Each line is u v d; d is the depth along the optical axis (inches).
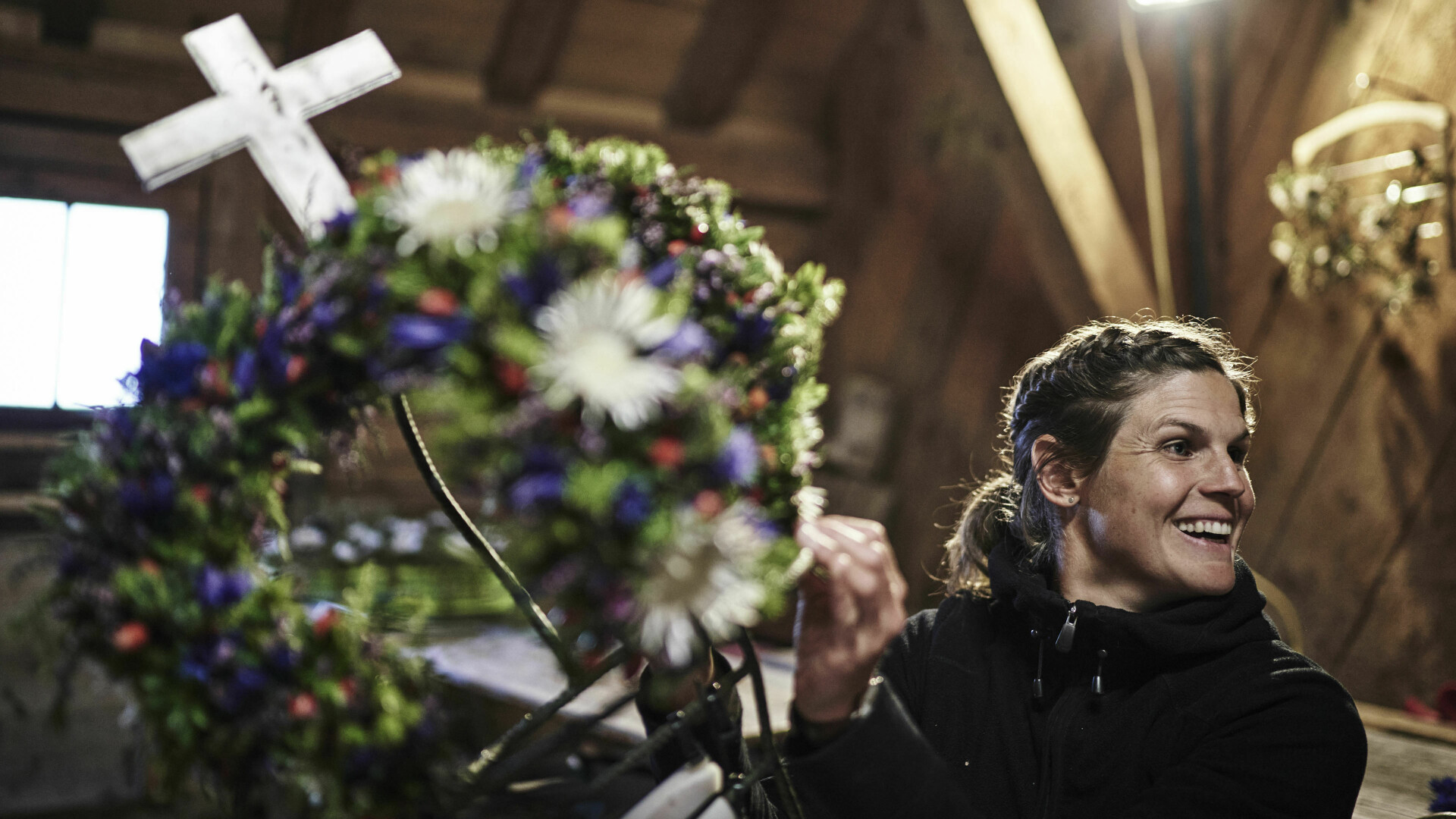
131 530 32.7
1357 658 126.3
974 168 184.1
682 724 37.0
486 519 29.1
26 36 164.2
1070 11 166.2
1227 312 144.4
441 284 28.6
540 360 26.4
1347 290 128.8
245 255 173.8
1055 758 52.7
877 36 202.8
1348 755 47.0
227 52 36.9
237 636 32.1
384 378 30.6
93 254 167.0
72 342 164.2
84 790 152.2
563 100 198.1
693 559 26.7
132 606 32.4
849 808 37.2
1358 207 125.4
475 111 191.8
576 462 26.8
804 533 35.2
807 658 37.5
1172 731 49.8
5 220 161.8
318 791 32.8
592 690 89.8
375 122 183.8
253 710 32.0
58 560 34.0
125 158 169.0
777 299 35.9
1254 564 138.2
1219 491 51.2
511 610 38.1
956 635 60.8
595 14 186.5
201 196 172.4
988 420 178.9
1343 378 129.6
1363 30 128.3
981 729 56.7
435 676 36.6
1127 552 53.2
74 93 165.0
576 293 26.9
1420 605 119.9
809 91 213.9
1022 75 136.6
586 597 28.3
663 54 197.9
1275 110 138.7
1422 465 120.6
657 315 27.8
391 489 179.6
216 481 33.3
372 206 31.2
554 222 28.4
